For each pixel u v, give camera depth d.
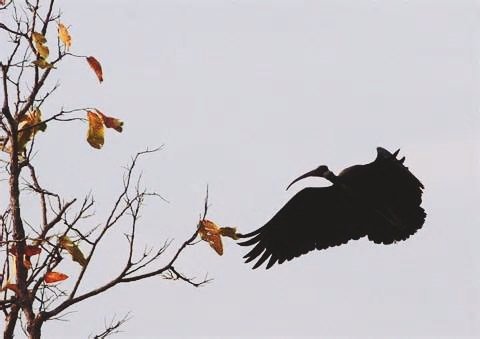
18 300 21.52
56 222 21.77
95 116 22.45
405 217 24.62
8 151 23.11
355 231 25.33
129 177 21.84
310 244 25.33
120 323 21.91
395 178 24.48
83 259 21.67
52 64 22.23
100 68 22.75
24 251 21.80
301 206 25.19
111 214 21.69
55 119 22.42
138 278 21.83
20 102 22.50
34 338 21.28
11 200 22.14
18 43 22.31
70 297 21.62
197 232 22.05
